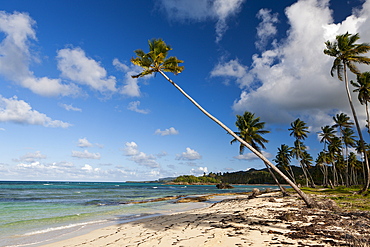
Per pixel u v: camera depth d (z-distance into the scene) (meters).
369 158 59.31
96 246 9.42
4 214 20.25
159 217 17.44
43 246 9.73
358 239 8.41
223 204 28.22
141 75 17.81
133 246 9.02
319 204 17.62
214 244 8.57
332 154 64.88
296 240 8.77
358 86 35.66
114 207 26.72
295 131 56.69
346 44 28.52
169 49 18.06
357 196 27.97
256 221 13.29
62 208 25.25
